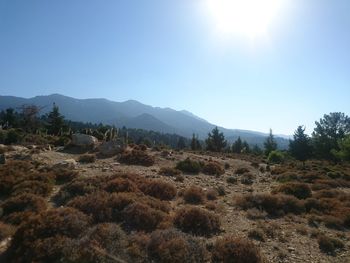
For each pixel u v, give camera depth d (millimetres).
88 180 15812
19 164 19016
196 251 8742
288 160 43312
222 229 11406
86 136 29188
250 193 17109
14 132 31766
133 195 13375
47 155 24297
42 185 14430
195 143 65312
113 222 10906
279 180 23734
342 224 13000
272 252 9734
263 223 12391
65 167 19625
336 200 16000
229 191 18281
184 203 14648
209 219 11461
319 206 15164
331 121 63406
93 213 11172
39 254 7898
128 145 32625
